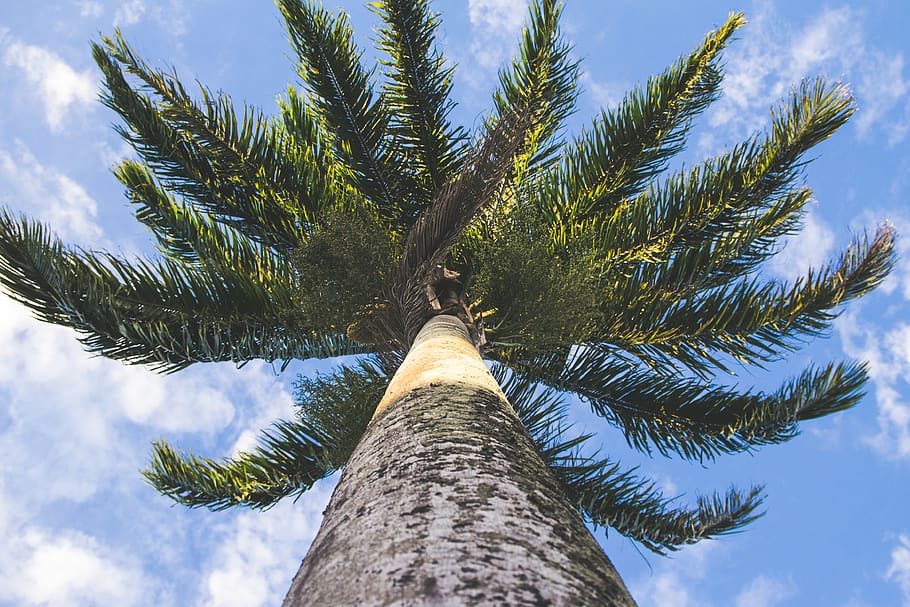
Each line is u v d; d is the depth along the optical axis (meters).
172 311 6.66
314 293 6.05
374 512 1.76
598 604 1.42
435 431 2.28
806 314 6.95
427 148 8.61
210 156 7.67
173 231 7.23
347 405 6.61
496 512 1.68
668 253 7.86
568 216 7.98
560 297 6.15
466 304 6.56
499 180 5.44
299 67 8.40
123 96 7.15
